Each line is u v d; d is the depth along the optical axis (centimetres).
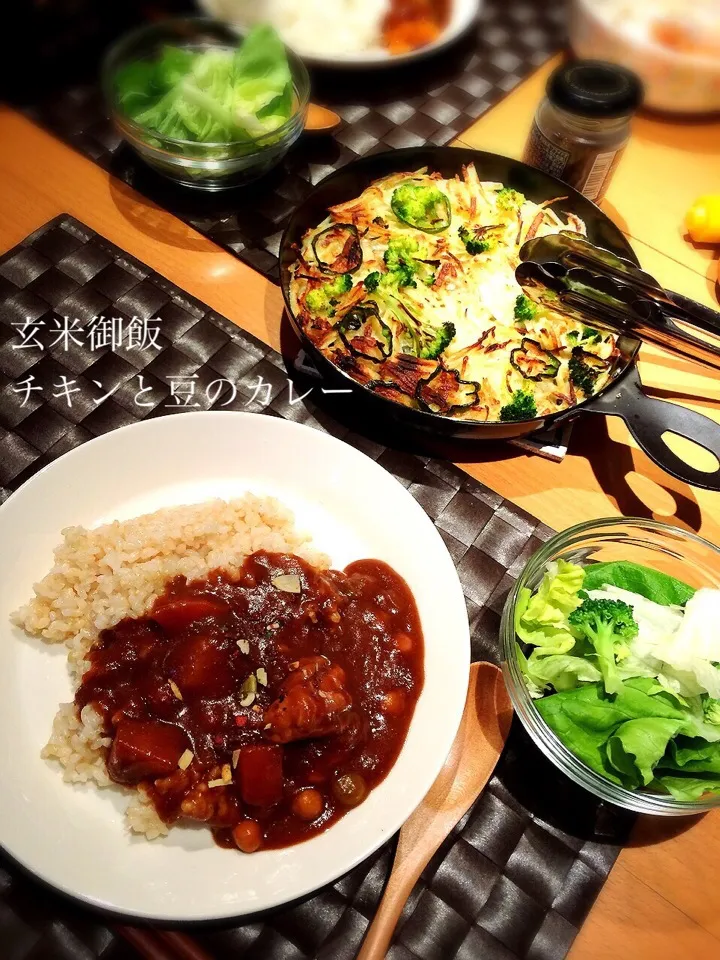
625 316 51
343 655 42
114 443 46
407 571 46
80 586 43
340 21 68
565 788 43
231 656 41
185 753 38
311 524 48
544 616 42
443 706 41
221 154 56
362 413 54
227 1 68
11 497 43
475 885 40
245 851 37
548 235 54
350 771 39
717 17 68
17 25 63
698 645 40
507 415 49
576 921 40
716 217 62
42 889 38
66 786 39
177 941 37
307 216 55
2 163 60
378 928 38
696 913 41
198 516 45
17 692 41
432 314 53
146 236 59
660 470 54
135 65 59
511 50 73
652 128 70
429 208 56
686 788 39
